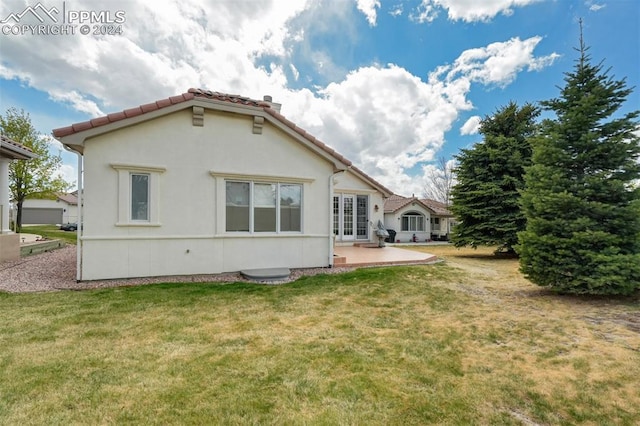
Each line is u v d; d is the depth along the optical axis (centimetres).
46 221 4438
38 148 2159
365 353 405
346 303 637
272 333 470
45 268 944
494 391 318
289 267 961
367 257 1234
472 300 669
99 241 762
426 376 347
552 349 418
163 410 279
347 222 1791
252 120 909
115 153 768
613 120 683
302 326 503
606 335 463
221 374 344
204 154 857
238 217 904
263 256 930
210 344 425
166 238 820
